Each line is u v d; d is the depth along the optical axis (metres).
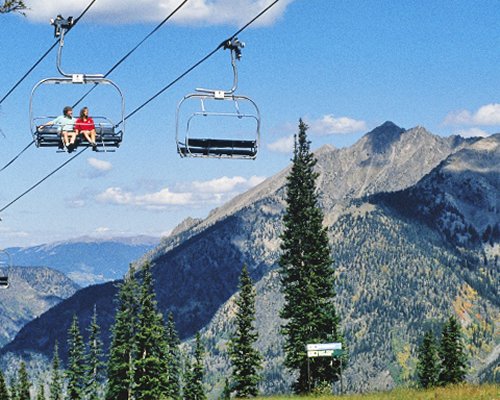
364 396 51.28
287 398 65.50
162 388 122.62
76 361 142.25
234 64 24.09
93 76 24.72
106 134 27.06
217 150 25.02
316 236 100.69
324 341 97.81
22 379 172.25
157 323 122.69
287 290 100.81
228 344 111.75
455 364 123.62
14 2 19.14
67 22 24.17
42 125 27.00
